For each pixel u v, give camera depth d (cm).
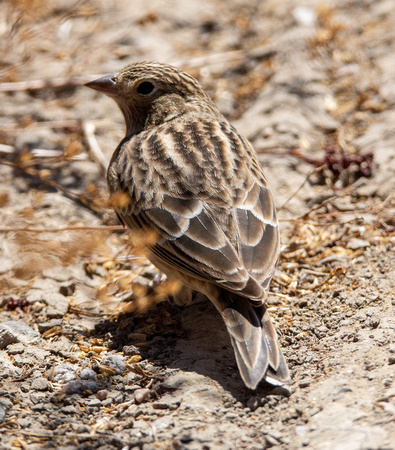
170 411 807
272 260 857
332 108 1505
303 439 720
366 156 1321
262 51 1695
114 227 1094
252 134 1458
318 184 1325
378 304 956
